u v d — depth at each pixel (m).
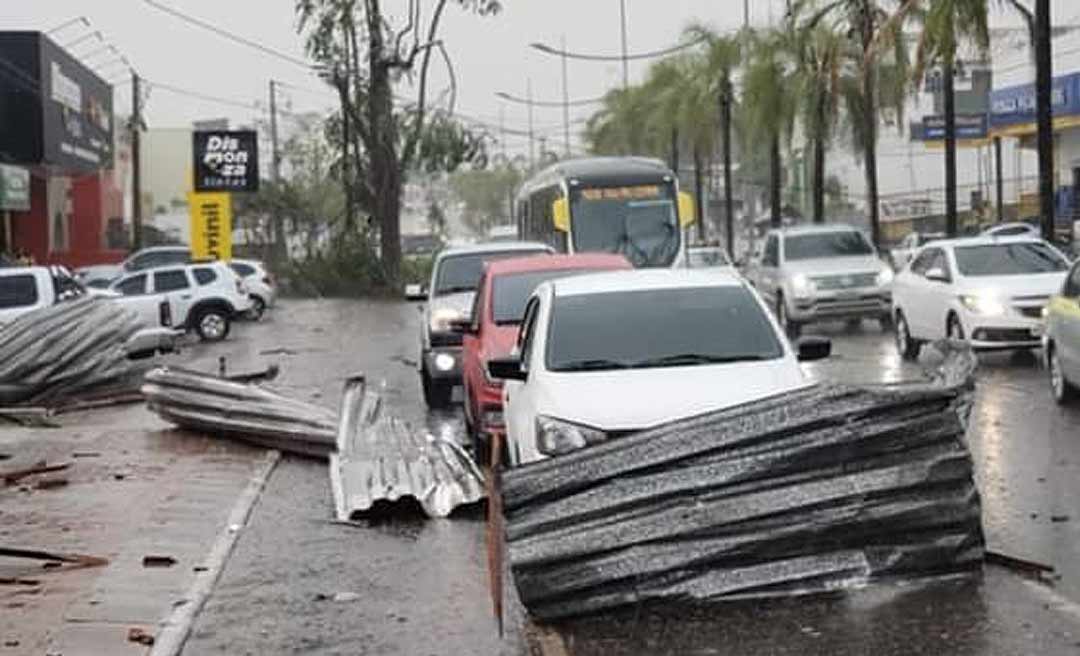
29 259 46.03
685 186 80.19
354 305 52.56
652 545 8.75
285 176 100.00
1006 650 7.84
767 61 50.44
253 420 16.70
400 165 61.28
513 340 15.41
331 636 8.99
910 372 22.92
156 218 96.69
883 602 8.75
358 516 12.45
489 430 15.21
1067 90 51.00
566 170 34.75
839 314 31.58
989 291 22.59
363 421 16.23
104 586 10.09
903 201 77.69
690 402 10.06
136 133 67.19
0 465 15.55
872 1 42.78
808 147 51.25
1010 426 16.41
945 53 31.95
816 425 8.86
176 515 12.69
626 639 8.38
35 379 20.75
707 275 12.11
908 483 8.90
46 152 51.41
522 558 8.70
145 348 22.17
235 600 9.90
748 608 8.72
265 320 44.41
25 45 50.69
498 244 23.11
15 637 8.82
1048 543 10.53
